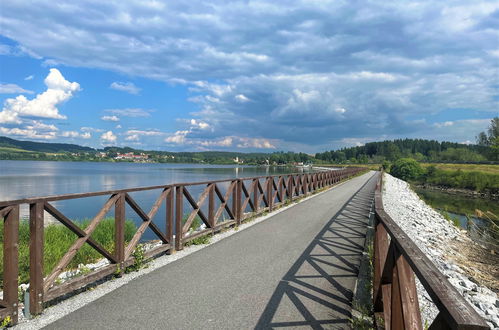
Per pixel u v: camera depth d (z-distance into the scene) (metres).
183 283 4.51
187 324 3.35
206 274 4.89
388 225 3.17
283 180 13.23
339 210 11.99
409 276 2.44
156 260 5.64
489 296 5.91
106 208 4.60
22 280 4.96
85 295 4.09
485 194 47.91
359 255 5.99
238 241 7.06
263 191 11.06
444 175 60.91
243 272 4.98
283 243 6.88
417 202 25.06
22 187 32.69
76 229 4.12
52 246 6.70
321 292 4.24
